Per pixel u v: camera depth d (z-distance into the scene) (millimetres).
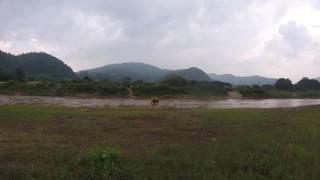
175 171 8602
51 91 74938
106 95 77250
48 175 8047
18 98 59656
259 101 79250
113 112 25047
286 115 25422
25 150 10727
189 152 10578
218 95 89000
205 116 22969
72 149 10914
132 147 11758
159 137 14273
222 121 20094
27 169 8438
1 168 8484
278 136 14203
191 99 76188
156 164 9281
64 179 7875
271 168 9141
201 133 15547
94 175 8078
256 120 20891
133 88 82312
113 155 9273
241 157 10023
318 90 122375
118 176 8156
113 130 15945
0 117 19406
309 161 9906
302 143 12727
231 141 12719
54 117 20359
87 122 18562
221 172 8664
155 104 52188
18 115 20516
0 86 75875
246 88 99500
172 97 79375
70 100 58469
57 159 9531
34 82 84125
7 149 10852
